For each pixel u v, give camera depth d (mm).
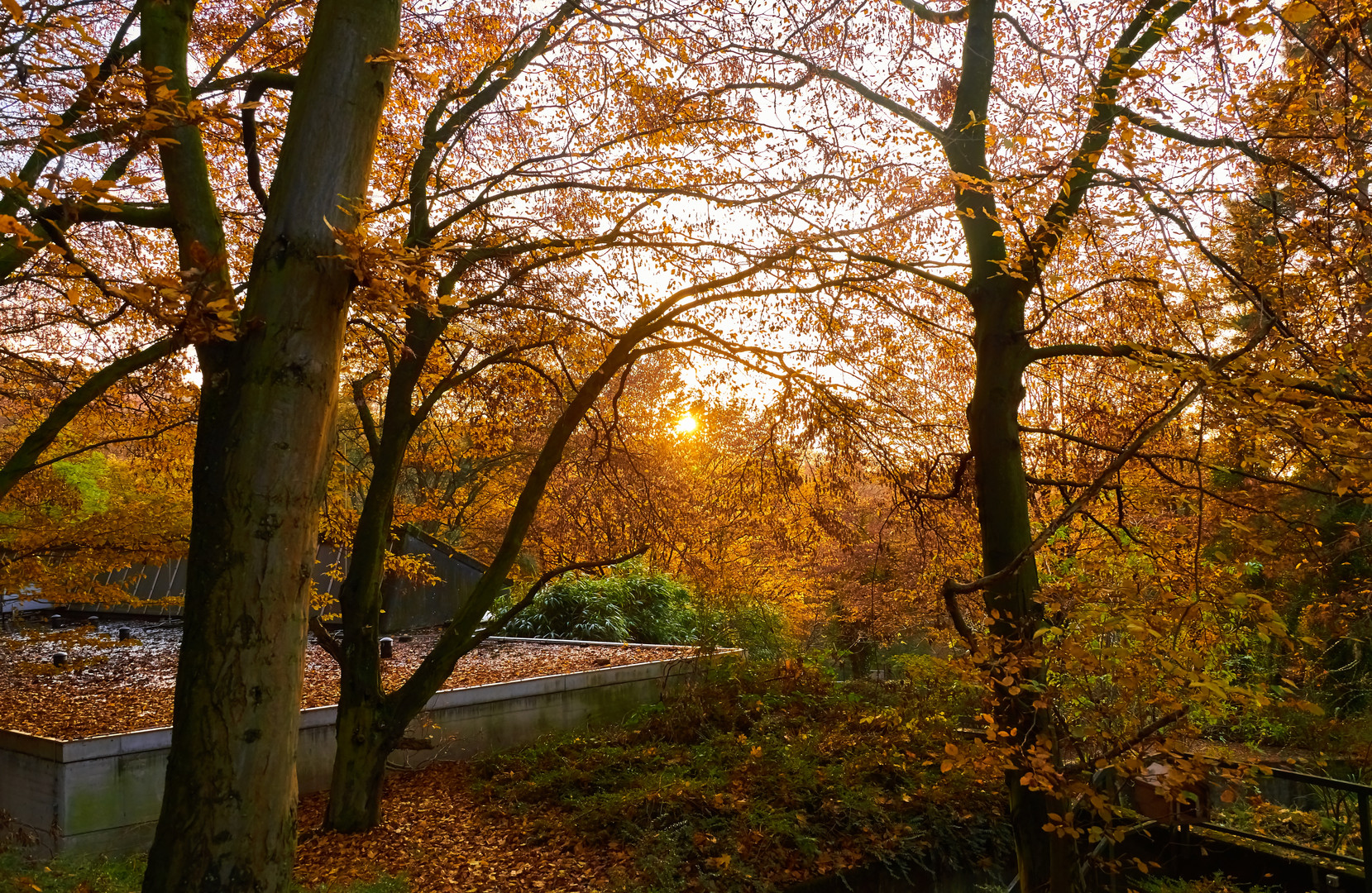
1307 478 5098
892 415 7156
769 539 9250
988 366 5578
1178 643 3652
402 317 3521
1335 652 8672
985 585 3461
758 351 6816
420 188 7359
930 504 6996
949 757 3670
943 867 6602
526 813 7160
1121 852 5496
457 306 6844
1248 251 5391
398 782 8141
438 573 15086
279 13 6969
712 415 8180
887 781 7363
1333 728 7289
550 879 5902
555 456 7094
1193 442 5691
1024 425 6359
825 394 6953
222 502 3209
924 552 7121
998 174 5863
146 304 2795
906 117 6289
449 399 10273
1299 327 4770
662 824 6676
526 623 14633
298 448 3307
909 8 6773
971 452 5875
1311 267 5062
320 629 6902
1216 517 4953
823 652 13594
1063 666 3619
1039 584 5195
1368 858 4332
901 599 11320
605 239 6746
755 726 8859
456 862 6188
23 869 5062
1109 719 3531
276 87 4121
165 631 13586
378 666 7020
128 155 6020
